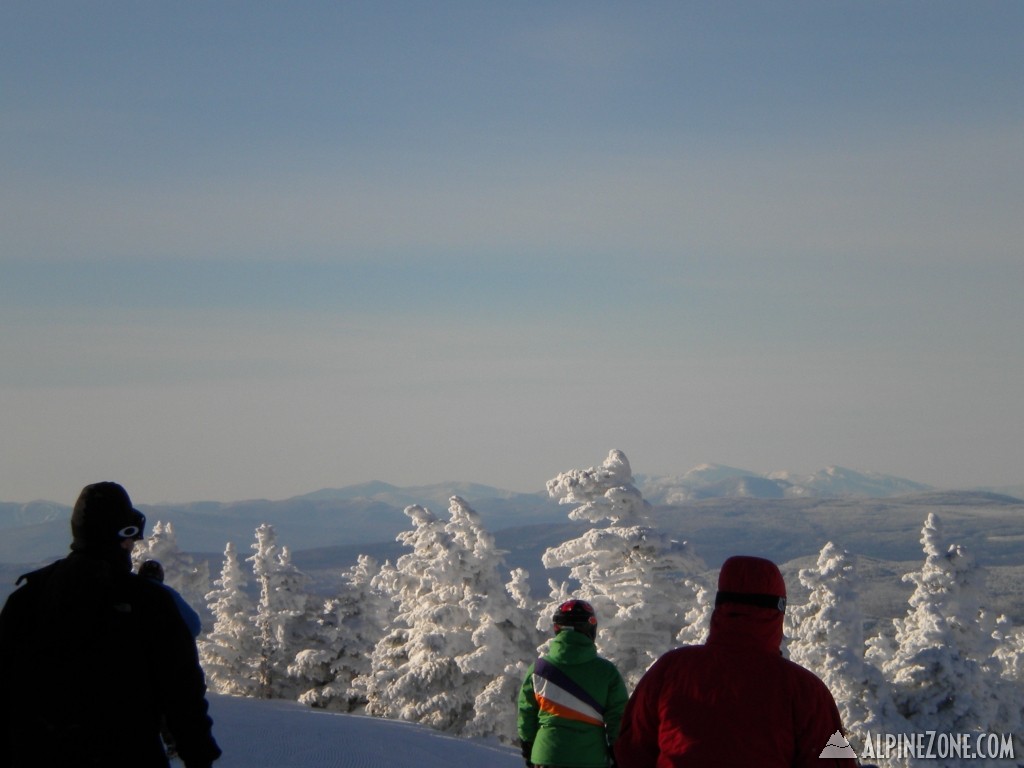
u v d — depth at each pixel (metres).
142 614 5.14
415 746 25.70
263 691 52.16
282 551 54.00
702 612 32.12
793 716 4.90
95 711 4.98
